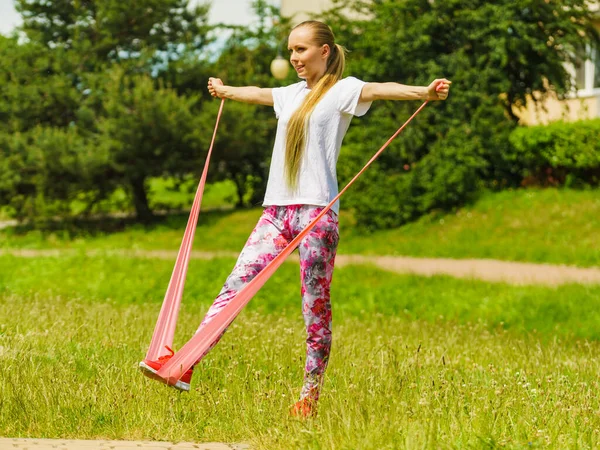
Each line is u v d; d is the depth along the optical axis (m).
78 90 27.09
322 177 4.70
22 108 26.45
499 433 4.36
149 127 25.94
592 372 6.99
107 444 4.29
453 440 4.11
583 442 4.35
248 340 7.20
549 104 26.69
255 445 4.30
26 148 25.75
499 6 22.48
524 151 22.08
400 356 6.99
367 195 21.69
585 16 23.33
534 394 5.44
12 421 4.66
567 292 13.38
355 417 4.34
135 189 28.20
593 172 21.80
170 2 27.44
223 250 22.61
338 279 15.89
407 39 22.91
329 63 4.85
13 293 14.48
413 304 14.10
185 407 4.93
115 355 6.46
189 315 10.91
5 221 31.38
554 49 23.14
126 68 27.09
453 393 5.21
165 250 22.91
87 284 15.84
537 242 18.97
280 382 5.37
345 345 7.62
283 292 14.93
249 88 5.06
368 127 22.48
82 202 28.02
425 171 21.67
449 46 23.48
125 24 27.27
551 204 20.75
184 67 27.84
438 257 19.06
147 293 15.38
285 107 4.84
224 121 26.97
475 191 22.12
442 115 22.48
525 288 14.14
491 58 22.31
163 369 4.34
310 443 4.05
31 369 5.56
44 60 26.72
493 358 7.77
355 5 24.55
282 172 4.73
